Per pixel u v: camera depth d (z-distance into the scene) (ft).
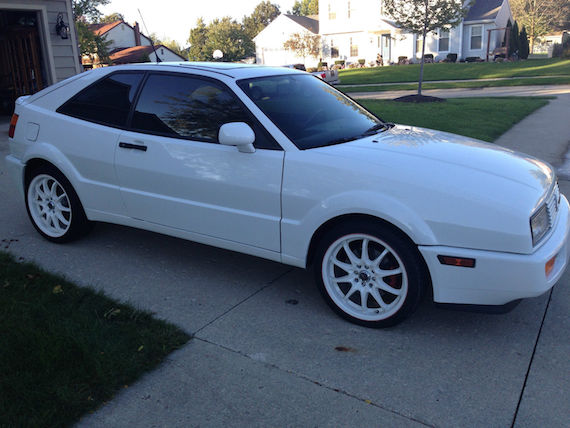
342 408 8.24
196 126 12.21
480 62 117.29
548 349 9.87
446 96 64.59
